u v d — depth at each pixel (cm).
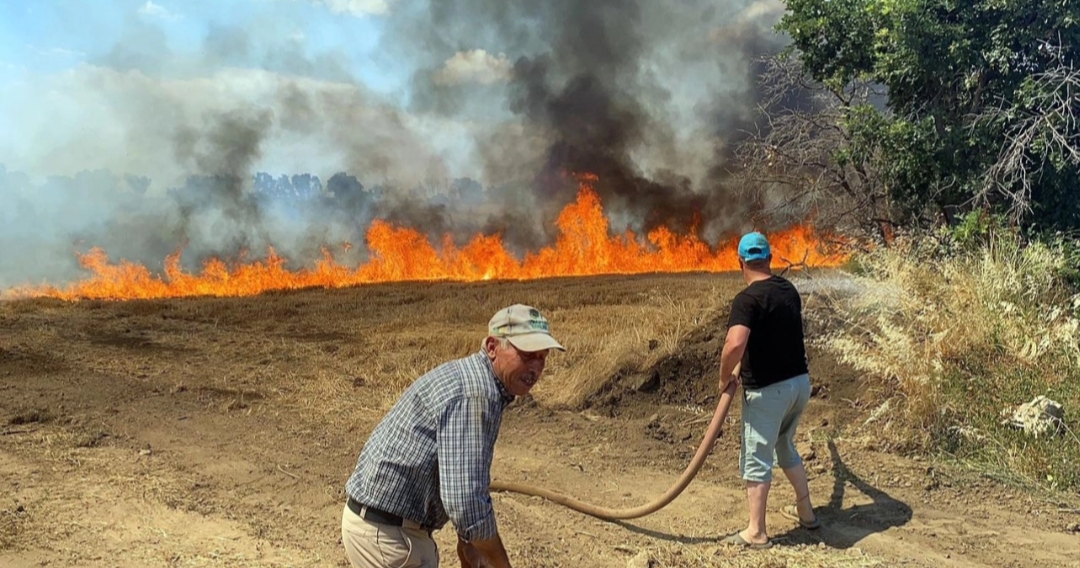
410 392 280
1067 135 938
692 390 781
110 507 520
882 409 629
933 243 909
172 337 1235
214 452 639
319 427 711
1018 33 990
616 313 1375
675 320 923
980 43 1009
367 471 283
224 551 458
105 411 755
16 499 527
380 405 787
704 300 1345
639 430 692
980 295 755
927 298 772
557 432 694
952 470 584
